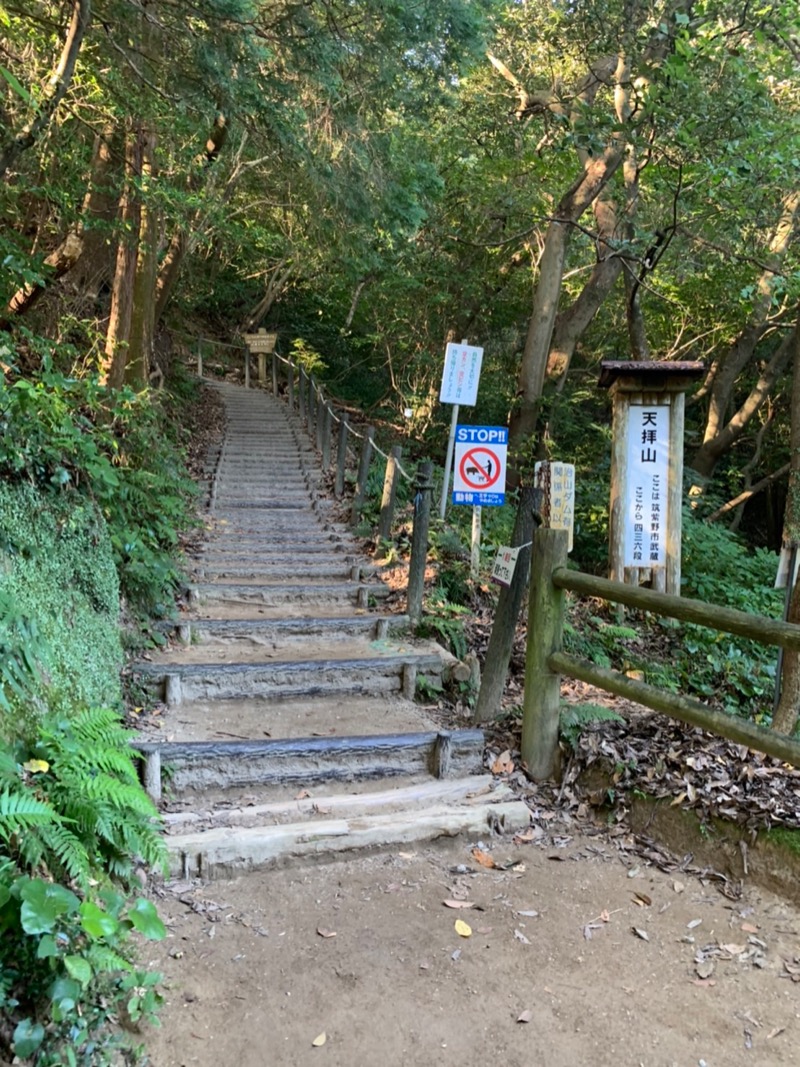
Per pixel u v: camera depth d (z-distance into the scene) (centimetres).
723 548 803
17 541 300
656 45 676
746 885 257
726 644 600
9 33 503
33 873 187
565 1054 188
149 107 587
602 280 1095
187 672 390
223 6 486
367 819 290
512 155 1173
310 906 249
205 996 203
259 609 526
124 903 215
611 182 987
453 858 283
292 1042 188
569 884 266
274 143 674
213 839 266
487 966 220
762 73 725
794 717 403
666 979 215
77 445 385
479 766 346
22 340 642
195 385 1456
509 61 1107
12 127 500
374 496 823
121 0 492
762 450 1606
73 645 312
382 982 212
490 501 540
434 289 1361
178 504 654
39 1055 161
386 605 536
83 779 221
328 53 582
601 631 549
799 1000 206
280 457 1031
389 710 400
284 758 323
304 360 1723
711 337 1358
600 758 321
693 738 322
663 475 528
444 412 1407
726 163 598
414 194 854
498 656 378
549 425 1132
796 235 947
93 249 839
